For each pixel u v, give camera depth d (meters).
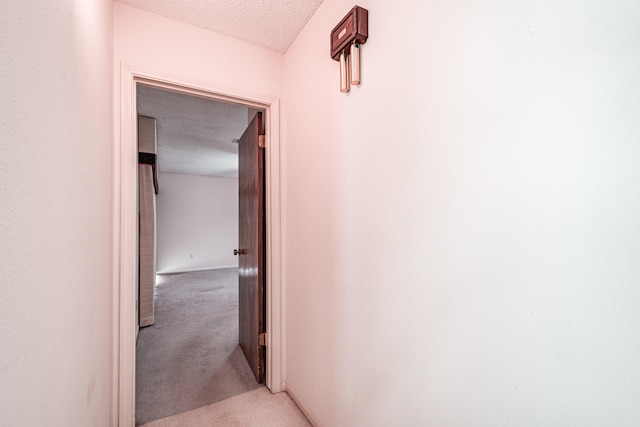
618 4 0.48
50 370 0.56
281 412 1.60
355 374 1.16
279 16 1.50
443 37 0.79
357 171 1.15
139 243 2.96
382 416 1.02
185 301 4.01
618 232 0.49
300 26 1.58
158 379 1.94
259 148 1.91
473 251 0.72
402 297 0.93
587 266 0.52
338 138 1.27
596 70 0.51
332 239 1.32
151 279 3.02
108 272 1.22
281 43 1.74
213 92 1.64
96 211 0.97
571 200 0.54
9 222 0.41
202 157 4.91
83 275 0.80
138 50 1.44
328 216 1.35
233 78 1.68
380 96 1.02
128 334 1.41
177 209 6.54
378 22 1.02
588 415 0.53
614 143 0.49
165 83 1.53
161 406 1.65
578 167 0.53
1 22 0.39
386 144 1.00
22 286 0.45
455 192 0.76
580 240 0.53
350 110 1.19
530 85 0.60
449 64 0.77
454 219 0.76
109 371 1.25
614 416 0.49
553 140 0.57
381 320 1.03
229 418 1.55
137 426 1.48
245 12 1.47
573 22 0.54
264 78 1.78
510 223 0.64
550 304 0.58
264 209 1.92
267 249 1.86
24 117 0.46
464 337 0.74
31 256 0.48
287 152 1.81
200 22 1.54
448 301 0.78
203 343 2.55
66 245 0.65
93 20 0.94
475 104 0.71
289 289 1.78
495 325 0.67
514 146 0.63
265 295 1.90
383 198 1.02
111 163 1.30
